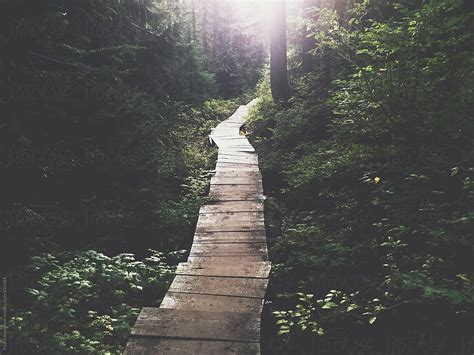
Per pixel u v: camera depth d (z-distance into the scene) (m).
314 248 6.57
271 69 15.33
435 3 6.13
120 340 4.67
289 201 9.38
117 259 6.18
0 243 5.64
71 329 4.71
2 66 5.98
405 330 4.60
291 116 12.74
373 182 6.43
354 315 4.78
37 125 6.63
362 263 5.78
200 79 20.62
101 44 9.55
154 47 14.20
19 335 4.20
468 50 6.48
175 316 4.66
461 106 5.61
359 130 7.25
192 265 6.05
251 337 4.30
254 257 6.32
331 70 13.02
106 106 7.78
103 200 7.42
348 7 13.39
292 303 5.82
